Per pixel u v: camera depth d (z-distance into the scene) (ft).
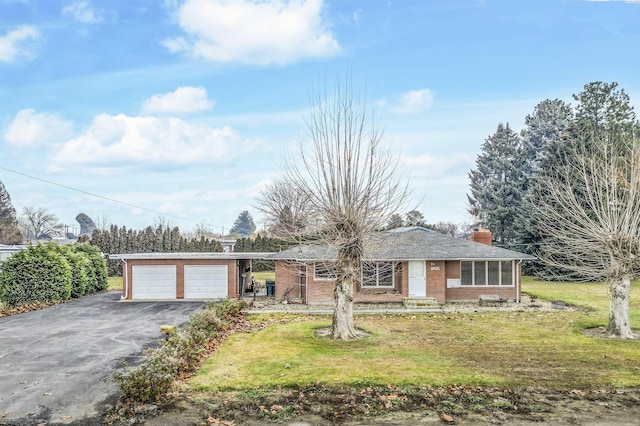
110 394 31.32
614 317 49.34
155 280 85.40
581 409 28.60
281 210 144.66
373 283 77.46
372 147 49.73
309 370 36.73
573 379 34.40
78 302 81.51
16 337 50.39
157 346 45.80
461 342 46.73
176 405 29.45
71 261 87.66
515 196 135.13
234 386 33.06
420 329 53.72
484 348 44.11
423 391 31.96
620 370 36.68
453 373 35.83
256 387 32.89
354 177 48.37
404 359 39.96
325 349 43.88
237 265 88.07
